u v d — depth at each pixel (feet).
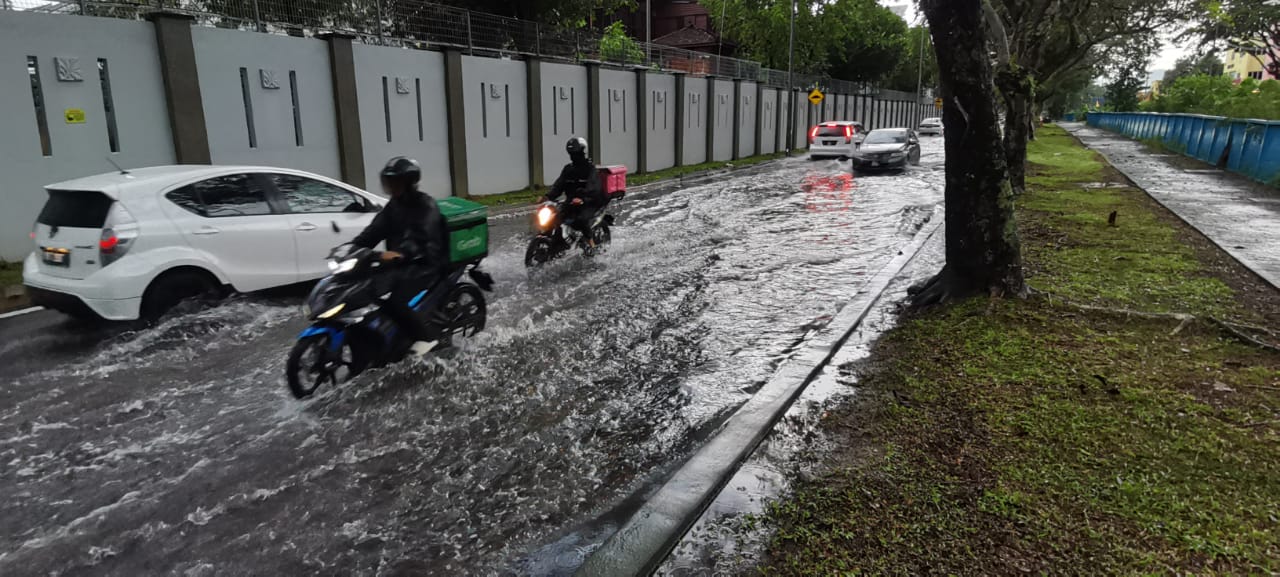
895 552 9.26
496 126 55.57
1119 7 58.80
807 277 26.99
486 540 10.28
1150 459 11.56
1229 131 68.28
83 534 10.33
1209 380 14.96
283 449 13.10
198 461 12.62
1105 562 8.93
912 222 40.34
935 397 14.49
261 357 18.15
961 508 10.28
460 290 18.44
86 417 14.49
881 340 18.71
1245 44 88.74
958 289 21.67
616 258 30.42
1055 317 19.44
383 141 46.09
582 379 16.65
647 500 11.21
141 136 33.35
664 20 172.45
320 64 41.81
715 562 9.27
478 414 14.69
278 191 22.72
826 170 80.28
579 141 29.04
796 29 147.64
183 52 34.30
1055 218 38.24
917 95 210.79
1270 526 9.62
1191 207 42.11
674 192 57.98
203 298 20.61
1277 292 22.67
